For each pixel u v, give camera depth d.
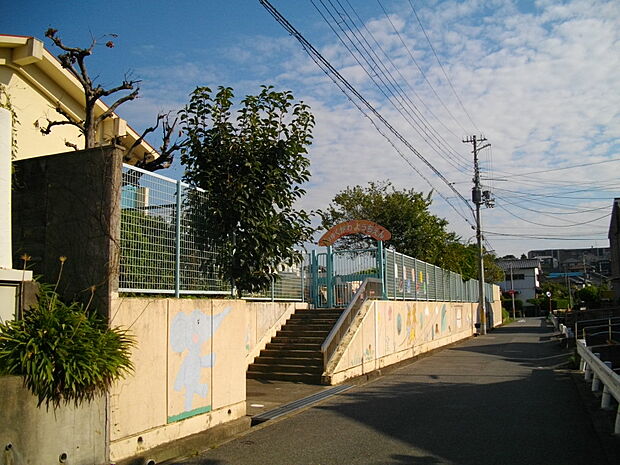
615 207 37.66
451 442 7.89
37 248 7.33
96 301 6.79
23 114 12.66
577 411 10.08
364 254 18.55
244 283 10.21
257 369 14.30
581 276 103.06
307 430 8.82
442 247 31.78
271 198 10.23
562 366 17.30
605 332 19.72
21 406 5.49
